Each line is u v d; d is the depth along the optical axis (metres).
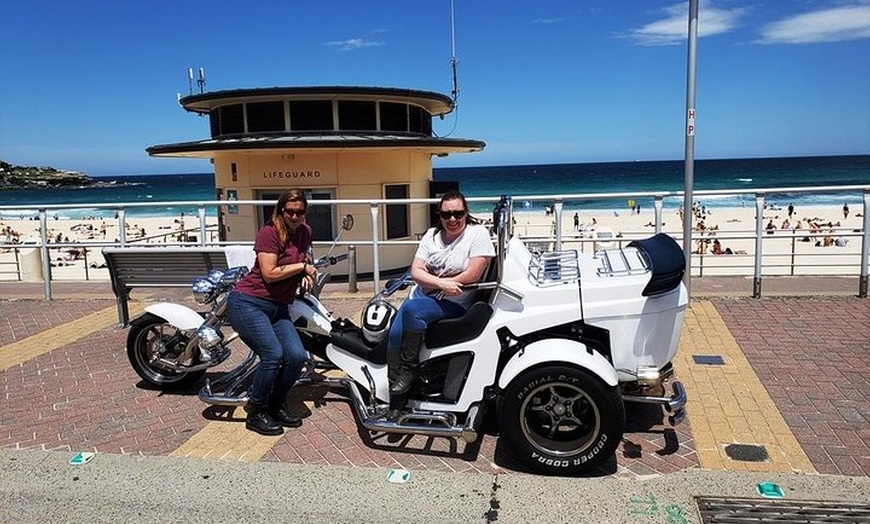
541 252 4.63
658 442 4.09
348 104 10.79
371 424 4.02
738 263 16.45
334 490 3.59
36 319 7.65
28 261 10.58
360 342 4.42
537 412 3.78
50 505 3.51
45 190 120.94
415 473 3.75
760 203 7.29
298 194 4.41
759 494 3.42
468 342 4.00
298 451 4.11
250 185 10.77
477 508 3.38
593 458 3.62
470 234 3.97
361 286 9.48
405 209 11.50
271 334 4.36
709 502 3.38
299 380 4.75
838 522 3.18
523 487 3.56
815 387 4.86
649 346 3.84
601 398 3.56
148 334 5.37
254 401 4.37
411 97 11.09
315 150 10.21
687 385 4.98
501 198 4.61
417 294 4.23
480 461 3.94
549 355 3.61
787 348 5.73
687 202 7.07
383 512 3.37
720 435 4.14
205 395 4.61
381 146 9.90
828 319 6.55
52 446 4.24
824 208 38.03
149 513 3.42
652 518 3.24
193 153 10.70
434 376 4.18
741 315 6.78
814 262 16.59
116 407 4.90
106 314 7.80
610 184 87.50
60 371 5.75
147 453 4.12
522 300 3.93
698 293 7.60
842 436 4.08
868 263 7.30
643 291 3.80
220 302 4.91
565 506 3.37
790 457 3.84
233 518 3.36
